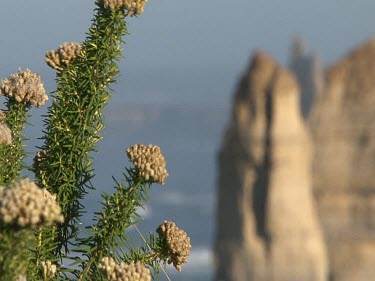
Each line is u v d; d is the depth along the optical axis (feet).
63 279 33.65
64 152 35.81
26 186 22.48
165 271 35.55
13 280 23.52
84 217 34.86
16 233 23.27
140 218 35.06
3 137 34.42
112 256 34.58
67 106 36.19
